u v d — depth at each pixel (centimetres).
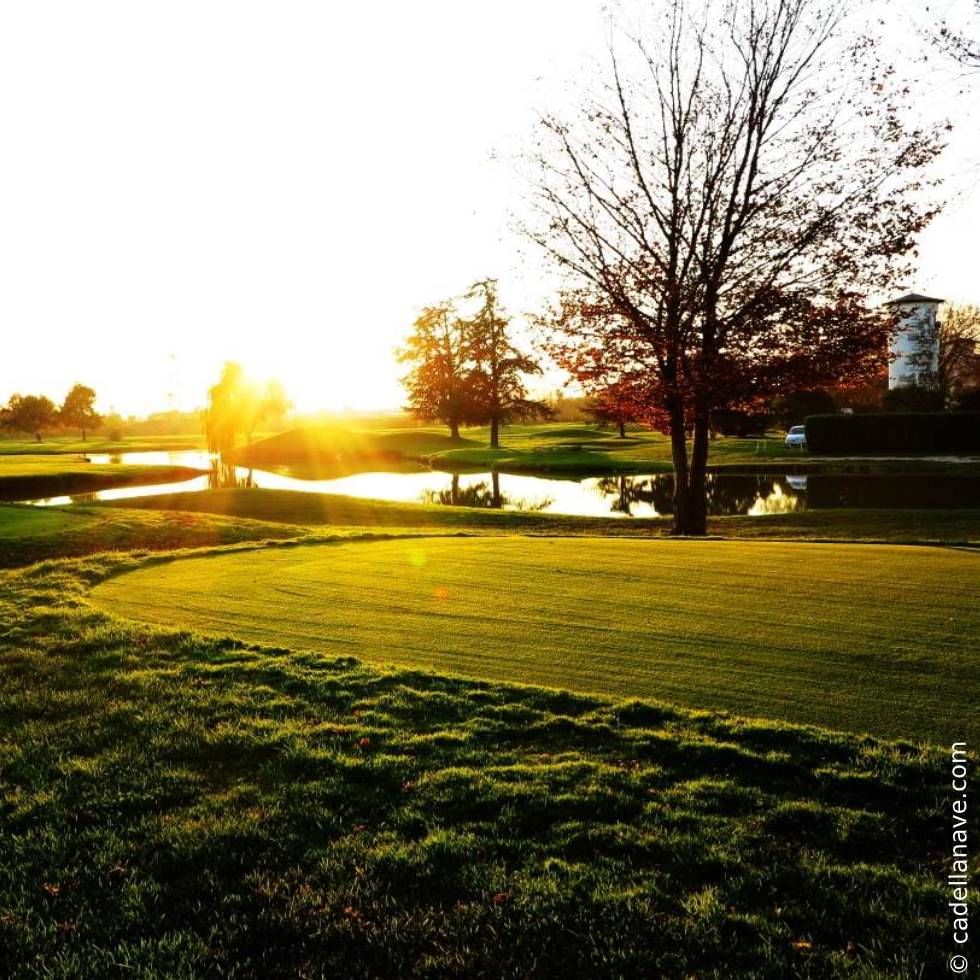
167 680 643
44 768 495
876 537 1811
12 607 914
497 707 560
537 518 2247
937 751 469
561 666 645
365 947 330
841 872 362
